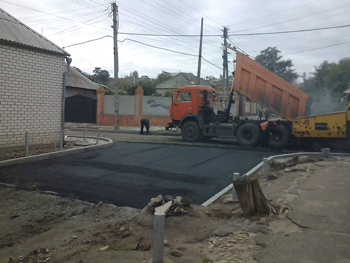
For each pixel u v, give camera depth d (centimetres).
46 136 1245
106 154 1118
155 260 348
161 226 349
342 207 507
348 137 1190
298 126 1254
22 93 1148
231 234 437
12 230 516
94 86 3612
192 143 1475
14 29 1171
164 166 940
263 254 362
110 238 455
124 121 2700
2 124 1090
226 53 2823
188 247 408
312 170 810
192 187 729
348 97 1259
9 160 912
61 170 877
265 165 793
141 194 679
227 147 1345
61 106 1302
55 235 490
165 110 2727
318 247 371
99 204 617
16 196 676
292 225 446
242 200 504
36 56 1189
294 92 1327
